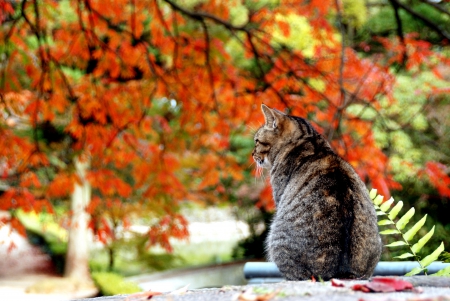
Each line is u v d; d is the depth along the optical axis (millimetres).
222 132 6996
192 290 2898
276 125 4406
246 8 8695
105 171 7078
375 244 3330
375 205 3439
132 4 6141
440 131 9164
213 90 6480
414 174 7914
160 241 9148
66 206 12711
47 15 6613
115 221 12133
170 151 8102
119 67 6539
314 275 3303
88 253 12977
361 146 6480
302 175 3789
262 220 14227
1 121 6656
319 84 7145
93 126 6488
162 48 6539
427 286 2607
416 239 7172
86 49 6496
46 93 6609
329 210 3361
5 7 6250
